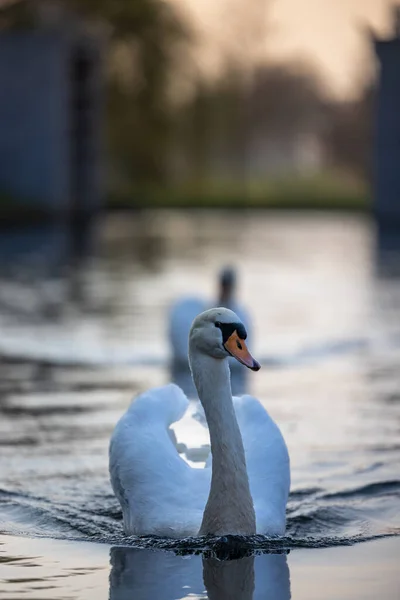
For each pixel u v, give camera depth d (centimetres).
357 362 1587
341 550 796
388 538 830
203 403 795
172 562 764
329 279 2644
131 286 2503
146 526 814
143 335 1806
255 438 862
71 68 5103
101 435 1155
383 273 2764
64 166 4888
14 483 980
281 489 839
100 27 5519
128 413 874
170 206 6069
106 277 2684
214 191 6806
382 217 4222
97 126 5375
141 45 6781
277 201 6106
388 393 1367
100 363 1583
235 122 8212
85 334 1812
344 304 2184
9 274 2708
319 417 1237
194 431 923
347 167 8744
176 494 825
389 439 1136
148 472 834
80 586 714
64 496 945
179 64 6988
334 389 1395
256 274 2767
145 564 760
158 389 896
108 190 6519
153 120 6994
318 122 9075
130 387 1413
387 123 4134
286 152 9488
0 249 3369
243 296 2317
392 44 4075
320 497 941
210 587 710
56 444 1117
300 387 1411
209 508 789
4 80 4791
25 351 1666
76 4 6588
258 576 733
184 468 845
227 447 787
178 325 1580
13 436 1151
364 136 8631
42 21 5062
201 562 763
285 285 2525
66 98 4866
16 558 779
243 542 783
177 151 8019
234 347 782
